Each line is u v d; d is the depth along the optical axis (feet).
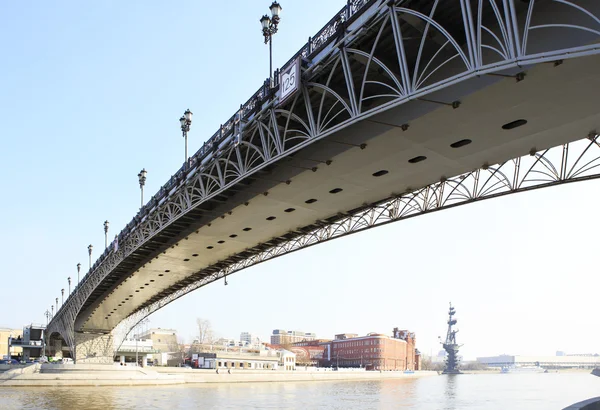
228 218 132.16
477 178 103.24
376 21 69.46
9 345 529.86
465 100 70.79
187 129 147.74
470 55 57.57
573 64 61.57
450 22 69.26
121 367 338.13
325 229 140.36
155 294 264.72
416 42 74.13
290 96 85.05
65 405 181.27
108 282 246.06
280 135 100.99
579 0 59.00
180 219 142.92
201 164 123.03
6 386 286.46
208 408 178.70
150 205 159.53
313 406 199.93
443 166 96.22
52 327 469.98
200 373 408.46
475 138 83.51
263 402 212.43
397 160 93.56
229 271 192.95
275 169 108.06
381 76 80.59
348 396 268.41
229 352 520.01
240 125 101.86
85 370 325.42
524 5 63.77
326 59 79.25
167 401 204.85
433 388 377.91
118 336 375.04
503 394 306.35
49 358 455.63
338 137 88.33
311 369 556.10
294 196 115.03
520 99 70.44
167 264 193.67
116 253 205.77
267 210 125.70
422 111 75.46
